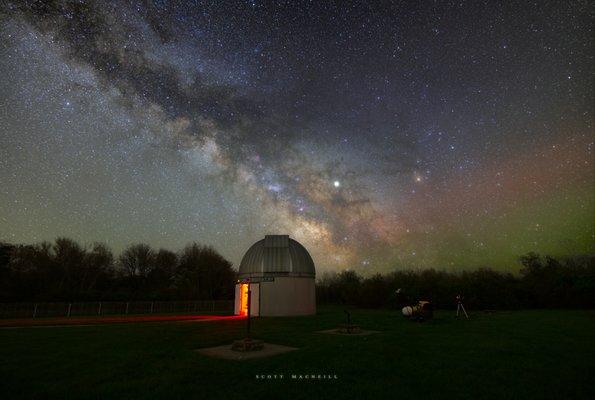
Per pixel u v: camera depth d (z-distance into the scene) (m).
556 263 37.91
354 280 52.50
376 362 8.67
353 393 6.33
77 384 6.90
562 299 30.91
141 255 56.75
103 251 53.91
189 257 60.12
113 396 6.22
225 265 60.56
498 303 31.23
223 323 20.50
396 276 41.53
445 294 32.59
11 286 37.09
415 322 19.20
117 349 10.77
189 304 40.22
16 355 9.87
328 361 8.77
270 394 6.29
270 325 18.66
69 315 31.42
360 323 18.91
